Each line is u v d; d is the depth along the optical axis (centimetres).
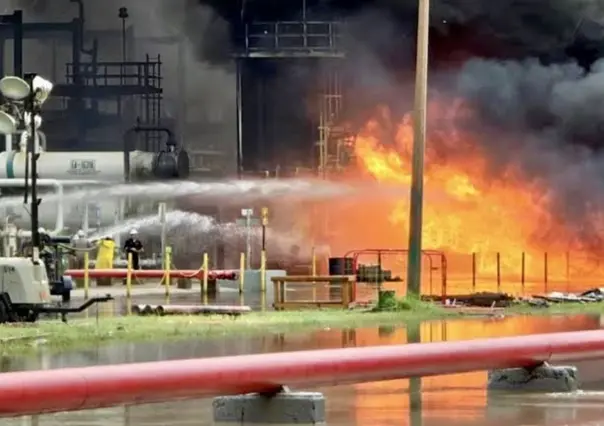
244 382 4144
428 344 4884
